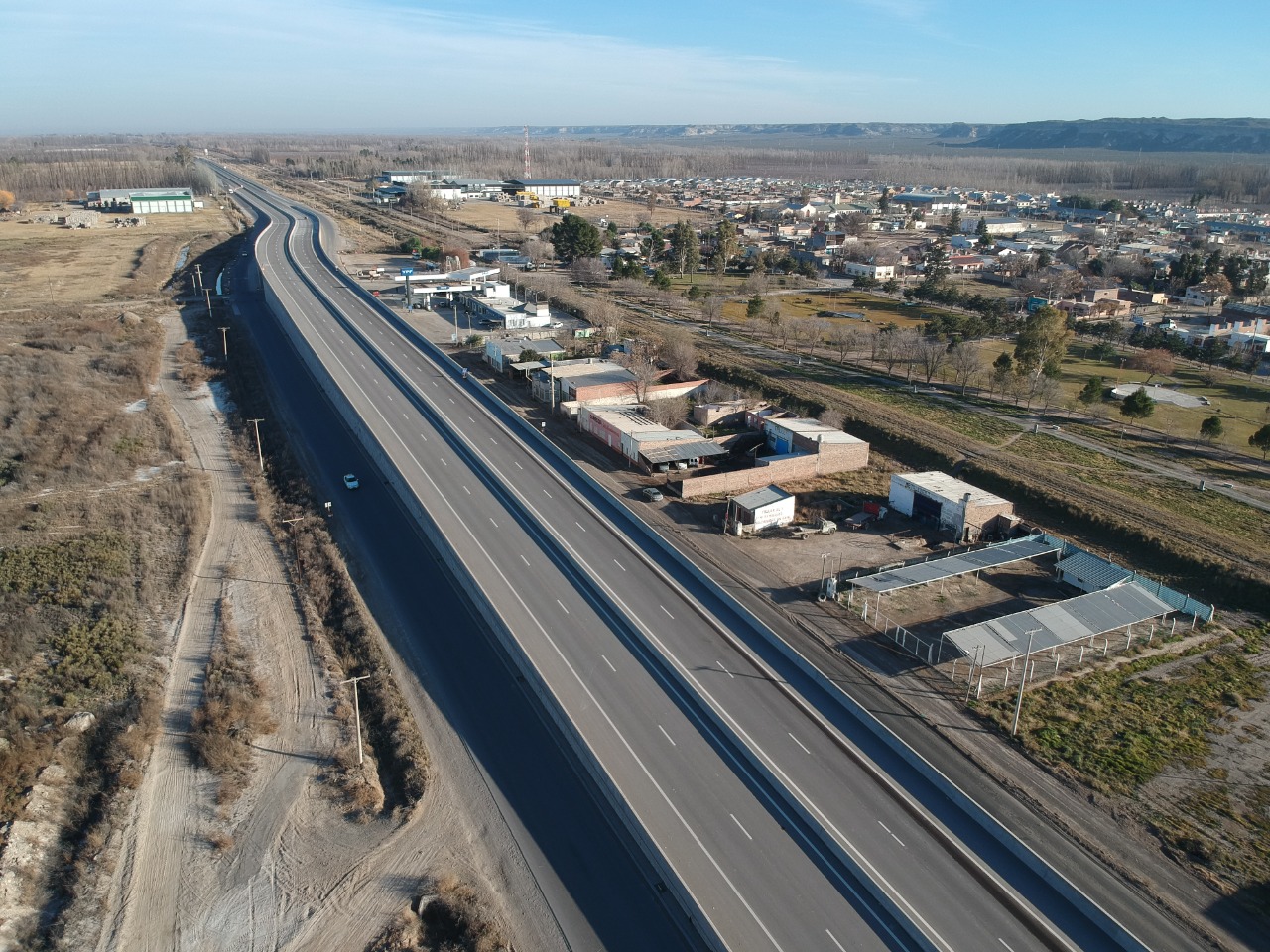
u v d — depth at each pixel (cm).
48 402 8200
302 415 8300
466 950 2995
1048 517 6406
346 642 4784
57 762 3856
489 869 3344
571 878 3300
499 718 4169
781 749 3872
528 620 4781
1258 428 8400
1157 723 4169
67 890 3250
